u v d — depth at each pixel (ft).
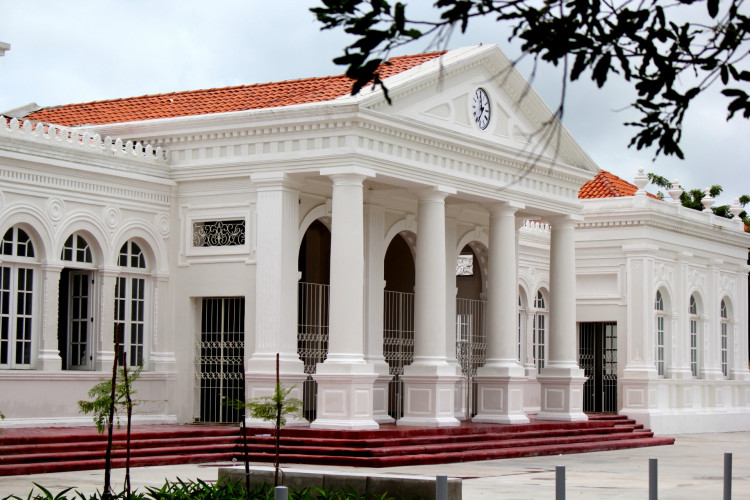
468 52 91.91
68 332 85.81
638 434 108.37
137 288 87.92
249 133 86.22
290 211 85.46
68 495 56.24
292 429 80.28
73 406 81.51
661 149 26.27
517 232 110.83
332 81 94.22
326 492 49.75
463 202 99.30
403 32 24.31
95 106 106.52
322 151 83.10
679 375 129.29
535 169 100.12
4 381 77.05
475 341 110.83
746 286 147.02
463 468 76.38
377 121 83.05
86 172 83.30
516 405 96.53
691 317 135.13
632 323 124.47
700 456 93.56
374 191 93.91
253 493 50.16
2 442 68.80
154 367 87.97
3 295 78.64
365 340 92.68
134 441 74.59
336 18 24.94
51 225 81.05
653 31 25.27
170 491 50.47
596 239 127.03
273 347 83.87
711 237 137.39
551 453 90.84
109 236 84.99
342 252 82.23
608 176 138.41
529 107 99.30
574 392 104.42
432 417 87.35
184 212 89.61
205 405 88.74
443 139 89.15
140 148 87.81
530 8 24.44
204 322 89.45
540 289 128.57
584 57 24.90
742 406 143.64
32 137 79.82
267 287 84.48
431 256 88.89
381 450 76.02
